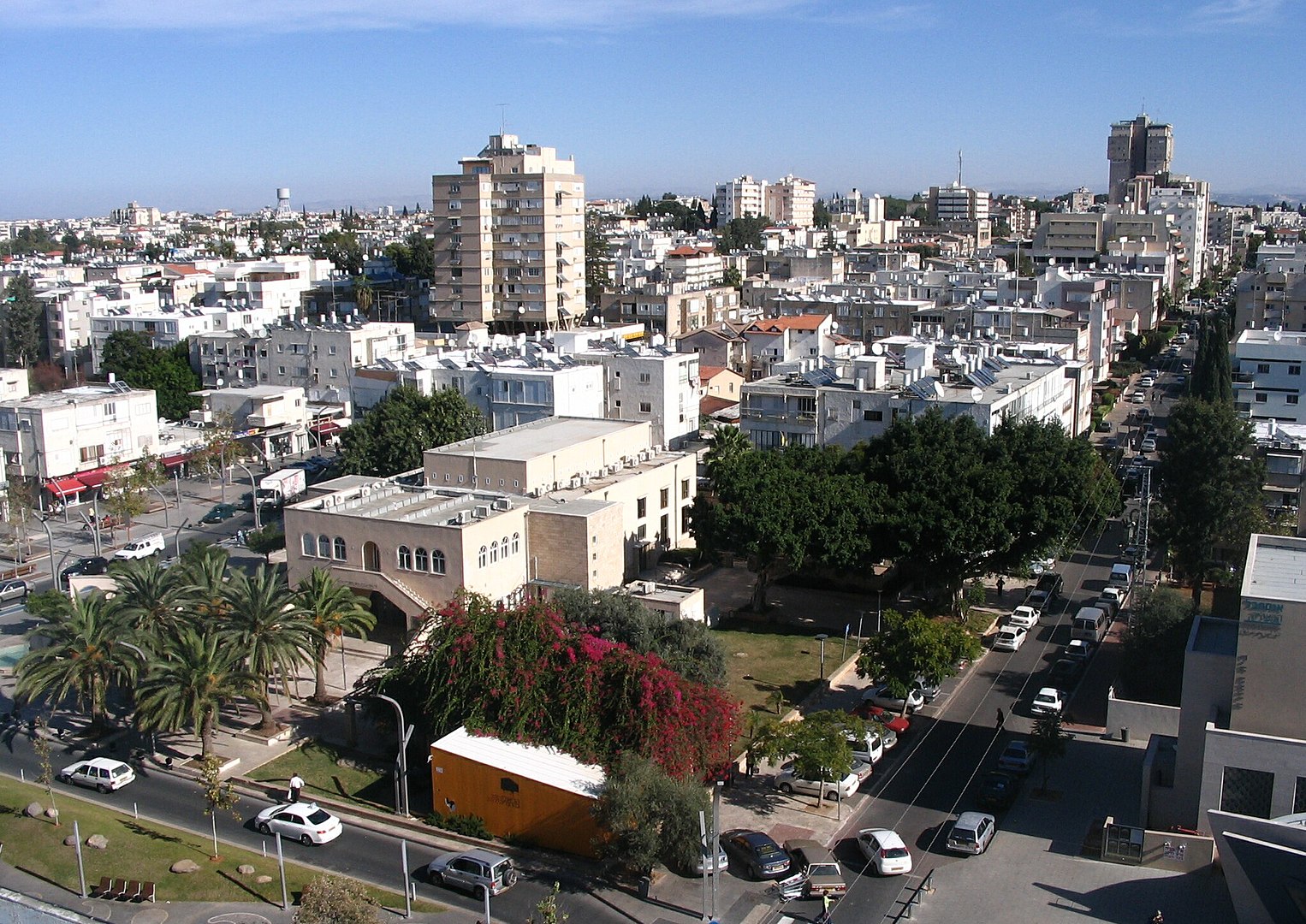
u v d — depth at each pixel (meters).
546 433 114.56
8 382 144.00
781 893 53.91
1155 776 60.25
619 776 56.84
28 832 59.41
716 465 106.19
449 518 86.94
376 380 147.00
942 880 55.38
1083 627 88.94
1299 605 53.66
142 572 76.00
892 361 134.00
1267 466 108.56
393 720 68.50
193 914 52.22
